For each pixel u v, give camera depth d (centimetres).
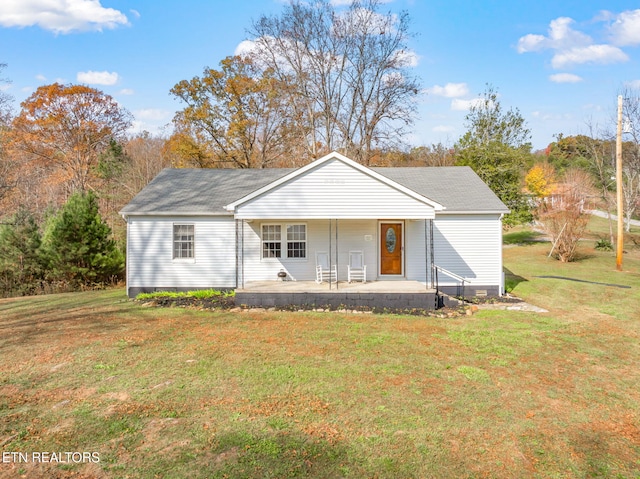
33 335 1032
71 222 2009
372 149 3538
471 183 1889
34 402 645
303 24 3341
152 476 466
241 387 705
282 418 599
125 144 4681
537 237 3819
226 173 2039
